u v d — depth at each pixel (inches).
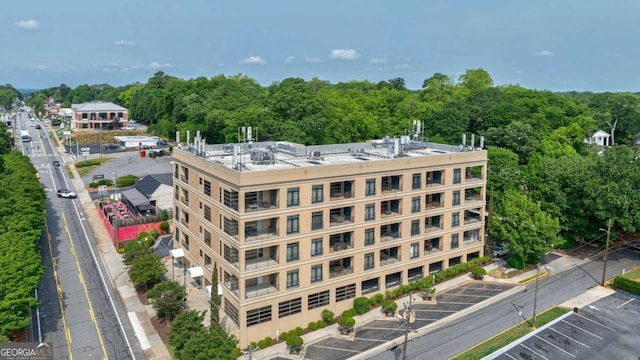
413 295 2454.5
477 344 2007.9
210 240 2257.6
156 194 3545.8
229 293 2059.5
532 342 2016.5
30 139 7066.9
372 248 2326.5
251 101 5654.5
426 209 2539.4
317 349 1980.8
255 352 1952.5
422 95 6402.6
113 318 2170.3
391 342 2031.3
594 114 5556.1
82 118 7367.1
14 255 1953.7
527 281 2645.2
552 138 4288.9
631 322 2187.5
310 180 2081.7
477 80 6638.8
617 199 2768.2
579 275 2719.0
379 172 2303.2
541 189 3134.8
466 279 2664.9
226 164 2265.0
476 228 2802.7
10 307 1736.0
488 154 3457.2
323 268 2167.8
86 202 4028.1
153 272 2369.6
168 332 1929.1
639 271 2716.5
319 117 4530.0
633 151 3056.1
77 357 1861.5
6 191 2674.7
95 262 2812.5
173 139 6673.2
